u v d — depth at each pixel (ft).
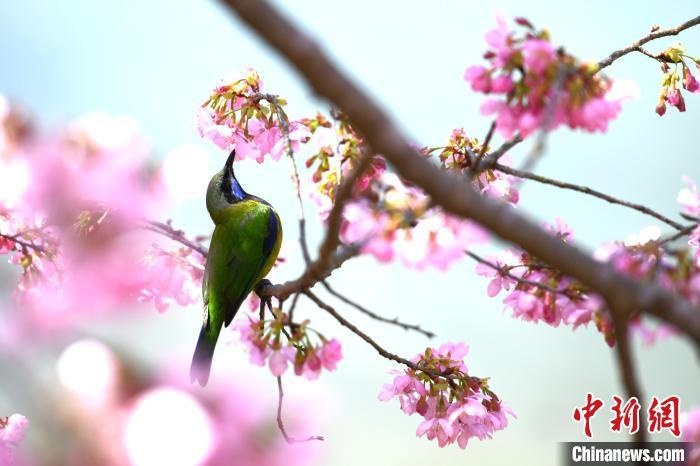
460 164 25.61
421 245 16.75
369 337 23.81
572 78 17.03
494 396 25.00
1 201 23.21
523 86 17.44
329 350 19.75
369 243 16.96
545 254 11.64
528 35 17.63
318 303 22.38
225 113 26.84
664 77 26.37
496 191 25.41
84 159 15.38
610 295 11.75
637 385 12.18
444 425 24.32
